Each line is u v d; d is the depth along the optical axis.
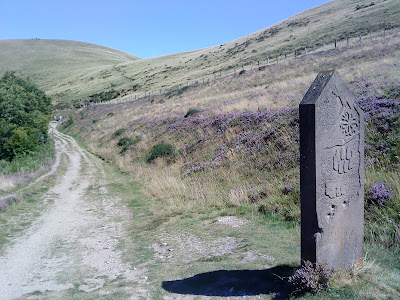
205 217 9.55
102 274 6.49
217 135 18.36
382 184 6.90
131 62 127.81
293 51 52.94
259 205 9.23
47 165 28.45
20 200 15.19
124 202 14.22
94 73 119.31
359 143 4.73
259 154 13.36
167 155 20.58
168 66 96.06
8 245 9.22
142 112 45.22
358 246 4.78
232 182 12.33
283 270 5.18
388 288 4.13
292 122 13.93
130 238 8.99
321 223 4.20
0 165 27.22
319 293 4.12
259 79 36.97
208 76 59.75
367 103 11.70
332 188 4.33
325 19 76.06
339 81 4.42
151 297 4.93
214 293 4.79
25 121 35.56
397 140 8.95
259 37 87.88
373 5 69.81
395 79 13.75
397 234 5.54
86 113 68.88
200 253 6.83
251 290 4.68
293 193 8.75
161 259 6.88
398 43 28.44
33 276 6.77
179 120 27.22
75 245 8.95
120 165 24.91
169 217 10.38
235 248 6.73
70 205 14.74
